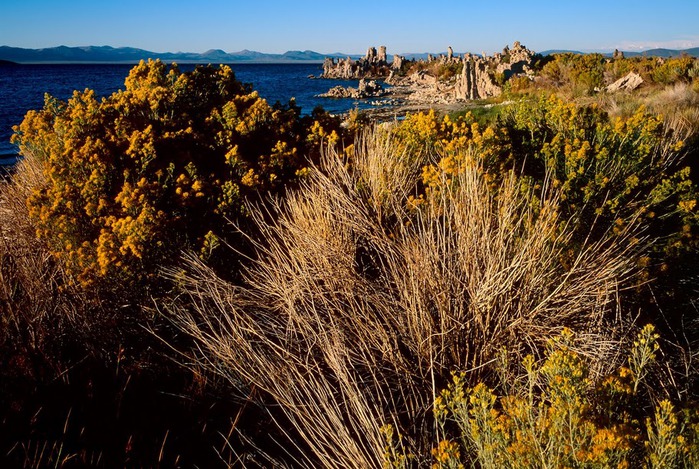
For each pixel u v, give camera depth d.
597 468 1.64
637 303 3.12
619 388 1.99
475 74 35.81
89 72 146.62
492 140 4.41
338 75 108.62
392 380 2.72
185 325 3.19
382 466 2.10
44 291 3.30
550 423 1.84
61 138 4.40
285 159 4.67
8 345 2.79
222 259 3.68
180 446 2.43
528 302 2.88
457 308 2.92
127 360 2.98
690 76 15.12
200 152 4.59
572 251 3.23
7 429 2.34
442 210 3.71
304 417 2.57
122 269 3.31
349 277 3.28
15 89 60.38
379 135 4.91
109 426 2.46
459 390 2.03
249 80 98.12
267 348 3.01
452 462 1.84
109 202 3.83
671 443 1.66
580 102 12.56
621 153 4.59
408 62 102.81
